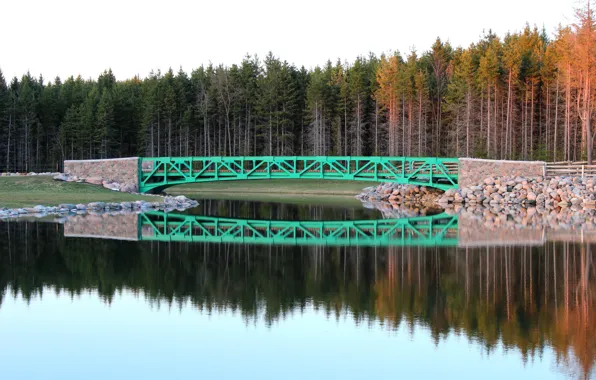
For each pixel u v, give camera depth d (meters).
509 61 65.38
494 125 67.69
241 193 70.88
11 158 84.00
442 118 81.44
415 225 36.31
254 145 84.31
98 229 33.75
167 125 85.31
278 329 15.38
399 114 77.12
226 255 25.83
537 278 20.73
